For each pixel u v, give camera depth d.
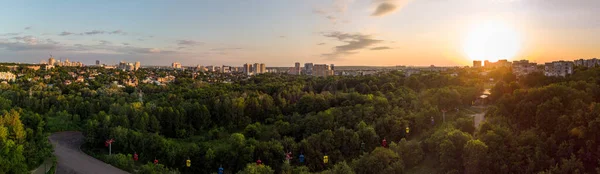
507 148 80.50
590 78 144.00
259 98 187.62
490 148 81.06
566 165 69.69
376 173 86.38
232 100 178.12
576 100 90.94
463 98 157.25
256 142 118.00
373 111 142.38
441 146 88.00
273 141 119.19
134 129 143.62
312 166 108.12
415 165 93.81
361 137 117.62
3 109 151.00
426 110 129.38
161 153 120.25
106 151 129.00
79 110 175.00
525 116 96.31
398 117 130.88
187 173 113.88
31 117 143.12
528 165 73.69
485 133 90.69
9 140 95.50
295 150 112.94
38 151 105.00
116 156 110.38
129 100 199.50
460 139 88.06
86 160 113.38
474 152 78.94
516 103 105.62
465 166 80.81
